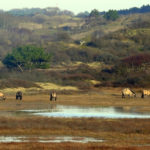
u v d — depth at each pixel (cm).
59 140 10425
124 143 10025
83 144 9550
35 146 9175
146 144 9944
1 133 11344
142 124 13000
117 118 14600
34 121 13450
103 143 9894
